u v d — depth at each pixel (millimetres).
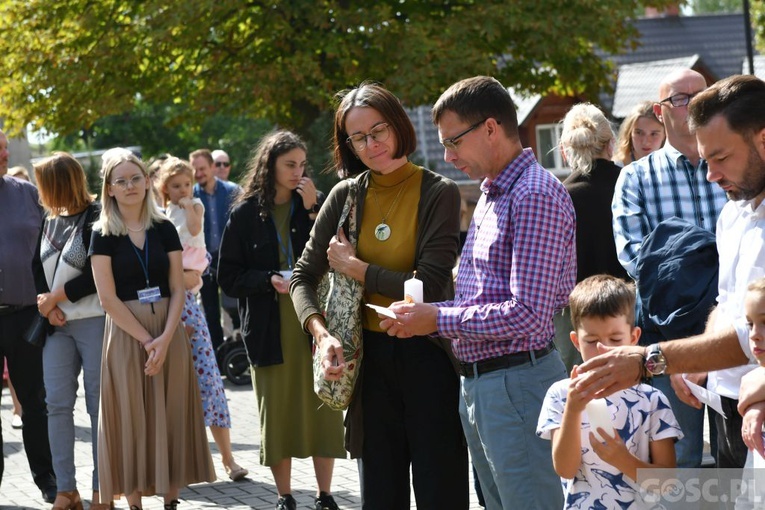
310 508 6371
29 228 6969
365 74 19484
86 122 21203
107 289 6039
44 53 21031
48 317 6297
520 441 3730
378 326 4410
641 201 5031
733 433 3580
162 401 6102
